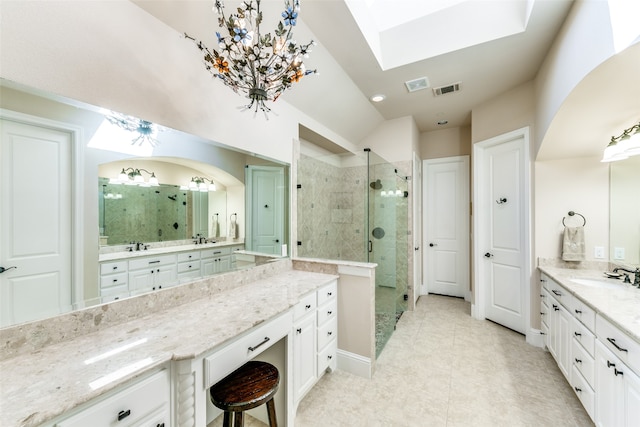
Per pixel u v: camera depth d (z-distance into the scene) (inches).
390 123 153.0
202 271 69.4
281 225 98.2
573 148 94.0
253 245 85.0
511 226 117.4
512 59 93.3
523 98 110.0
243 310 56.6
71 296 45.3
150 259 57.9
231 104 75.0
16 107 39.4
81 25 45.0
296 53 47.9
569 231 97.5
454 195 169.5
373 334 85.4
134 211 55.1
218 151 73.6
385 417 66.8
